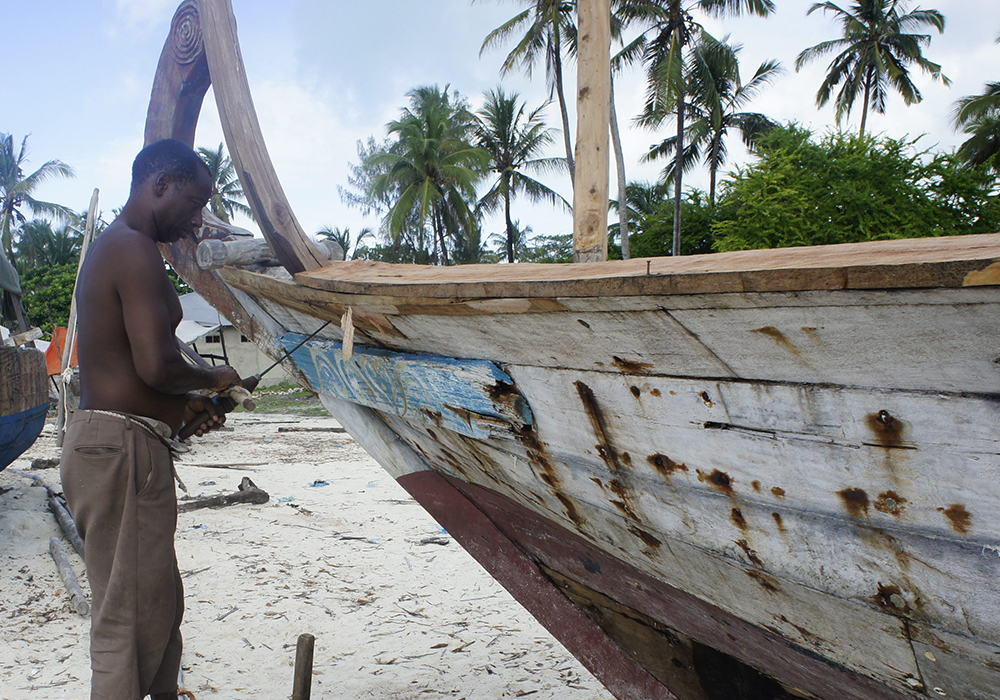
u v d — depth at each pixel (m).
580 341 1.62
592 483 1.94
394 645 3.55
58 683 3.10
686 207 27.52
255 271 2.59
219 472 8.56
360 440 2.90
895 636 1.51
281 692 3.02
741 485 1.55
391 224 28.31
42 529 5.62
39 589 4.34
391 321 2.06
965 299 1.01
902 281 1.03
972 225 21.17
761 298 1.21
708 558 1.78
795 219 19.94
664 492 1.75
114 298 2.03
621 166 22.86
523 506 2.39
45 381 6.77
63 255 41.03
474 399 2.03
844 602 1.53
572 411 1.81
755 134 28.28
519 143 30.77
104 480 2.01
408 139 28.73
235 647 3.51
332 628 3.77
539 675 3.21
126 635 2.00
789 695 2.08
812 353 1.27
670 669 2.28
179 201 2.16
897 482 1.29
